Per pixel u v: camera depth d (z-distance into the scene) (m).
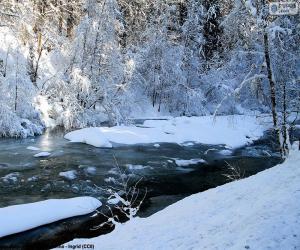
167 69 29.97
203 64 31.56
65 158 15.96
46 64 27.53
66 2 29.20
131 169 14.97
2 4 25.05
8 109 20.14
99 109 26.16
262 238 4.60
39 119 22.70
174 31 31.44
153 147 19.42
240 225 5.18
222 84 27.66
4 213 8.68
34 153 16.59
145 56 29.69
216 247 4.58
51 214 8.97
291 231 4.74
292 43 13.52
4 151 16.67
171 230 5.57
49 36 26.80
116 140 19.84
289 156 9.39
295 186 6.62
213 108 31.19
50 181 12.70
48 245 8.09
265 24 11.72
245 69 19.19
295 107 12.39
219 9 29.00
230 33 14.19
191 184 13.59
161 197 11.89
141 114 29.33
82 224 8.98
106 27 25.50
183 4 31.81
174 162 16.66
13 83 21.53
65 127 23.11
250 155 19.12
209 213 6.09
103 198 11.12
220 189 7.59
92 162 15.56
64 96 24.17
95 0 25.02
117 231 6.08
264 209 5.62
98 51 25.42
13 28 25.92
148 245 5.10
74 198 10.08
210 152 19.20
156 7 30.91
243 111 27.16
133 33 31.09
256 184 7.37
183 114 30.62
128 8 31.78
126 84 25.67
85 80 23.89
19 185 12.11
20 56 25.38
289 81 12.62
